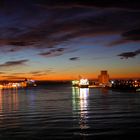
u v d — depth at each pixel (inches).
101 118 1646.2
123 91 6151.6
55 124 1453.0
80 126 1373.0
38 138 1124.5
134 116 1694.1
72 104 2780.5
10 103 3139.8
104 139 1088.8
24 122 1552.7
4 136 1165.7
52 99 3693.4
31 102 3218.5
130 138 1100.5
